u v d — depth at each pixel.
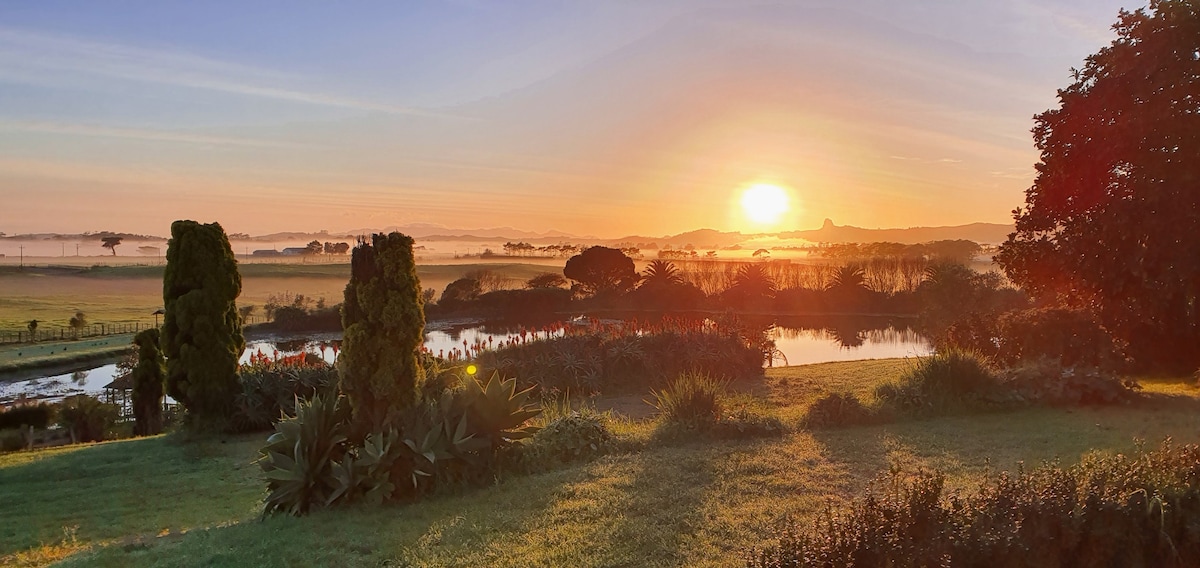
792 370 15.63
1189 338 13.07
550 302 52.22
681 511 5.42
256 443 11.19
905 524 3.85
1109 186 13.65
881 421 8.62
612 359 14.25
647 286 55.28
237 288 12.74
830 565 3.59
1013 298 26.52
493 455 6.86
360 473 6.23
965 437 7.70
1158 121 12.41
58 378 28.31
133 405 16.62
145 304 66.06
